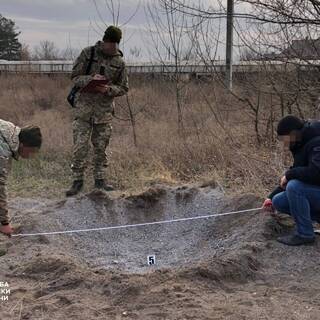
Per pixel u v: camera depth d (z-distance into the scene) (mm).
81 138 7262
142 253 6156
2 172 4504
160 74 15031
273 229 5602
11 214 6621
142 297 4371
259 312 4121
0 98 19656
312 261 4965
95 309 4230
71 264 5023
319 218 5324
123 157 9375
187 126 11125
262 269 4918
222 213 6402
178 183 7977
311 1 7934
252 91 9727
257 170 7637
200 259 5586
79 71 7145
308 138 5047
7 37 43469
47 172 8969
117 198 6918
